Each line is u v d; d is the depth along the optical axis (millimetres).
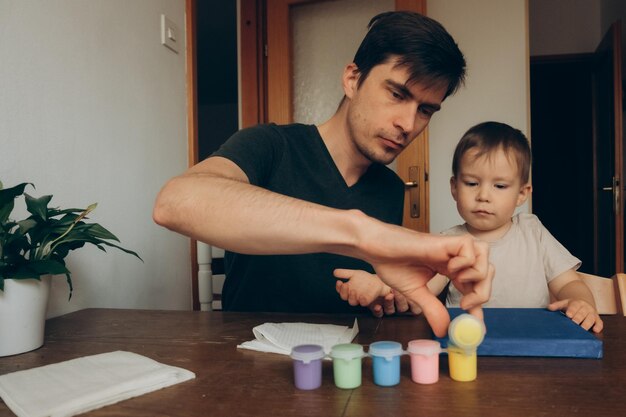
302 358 491
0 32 883
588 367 543
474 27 2439
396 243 504
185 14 1617
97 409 451
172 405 457
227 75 6098
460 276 517
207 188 559
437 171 2447
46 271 680
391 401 455
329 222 514
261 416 427
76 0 1085
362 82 908
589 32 3770
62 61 1039
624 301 971
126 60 1280
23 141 933
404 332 732
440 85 854
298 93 2586
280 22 2555
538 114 4465
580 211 4383
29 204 732
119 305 1230
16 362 632
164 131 1472
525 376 516
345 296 848
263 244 531
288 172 1024
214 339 714
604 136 3486
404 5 2354
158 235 1425
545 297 1094
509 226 1173
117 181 1231
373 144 922
